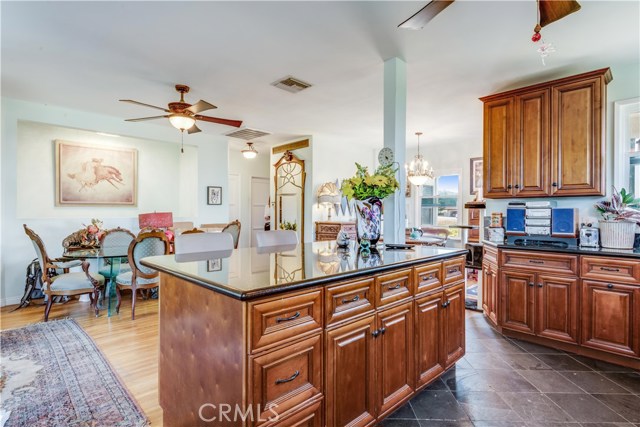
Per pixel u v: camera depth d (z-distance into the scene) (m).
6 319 3.55
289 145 6.76
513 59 2.86
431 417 1.89
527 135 3.17
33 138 4.56
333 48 2.68
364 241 2.39
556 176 3.02
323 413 1.42
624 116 3.01
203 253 2.27
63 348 2.81
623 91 2.98
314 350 1.39
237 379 1.21
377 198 2.41
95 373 2.39
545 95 3.07
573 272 2.72
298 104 4.18
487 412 1.94
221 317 1.30
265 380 1.22
